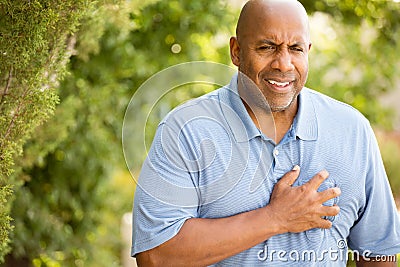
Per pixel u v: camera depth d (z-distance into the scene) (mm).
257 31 2199
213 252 2197
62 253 4852
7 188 2619
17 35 2426
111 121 4758
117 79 4863
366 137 2385
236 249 2205
